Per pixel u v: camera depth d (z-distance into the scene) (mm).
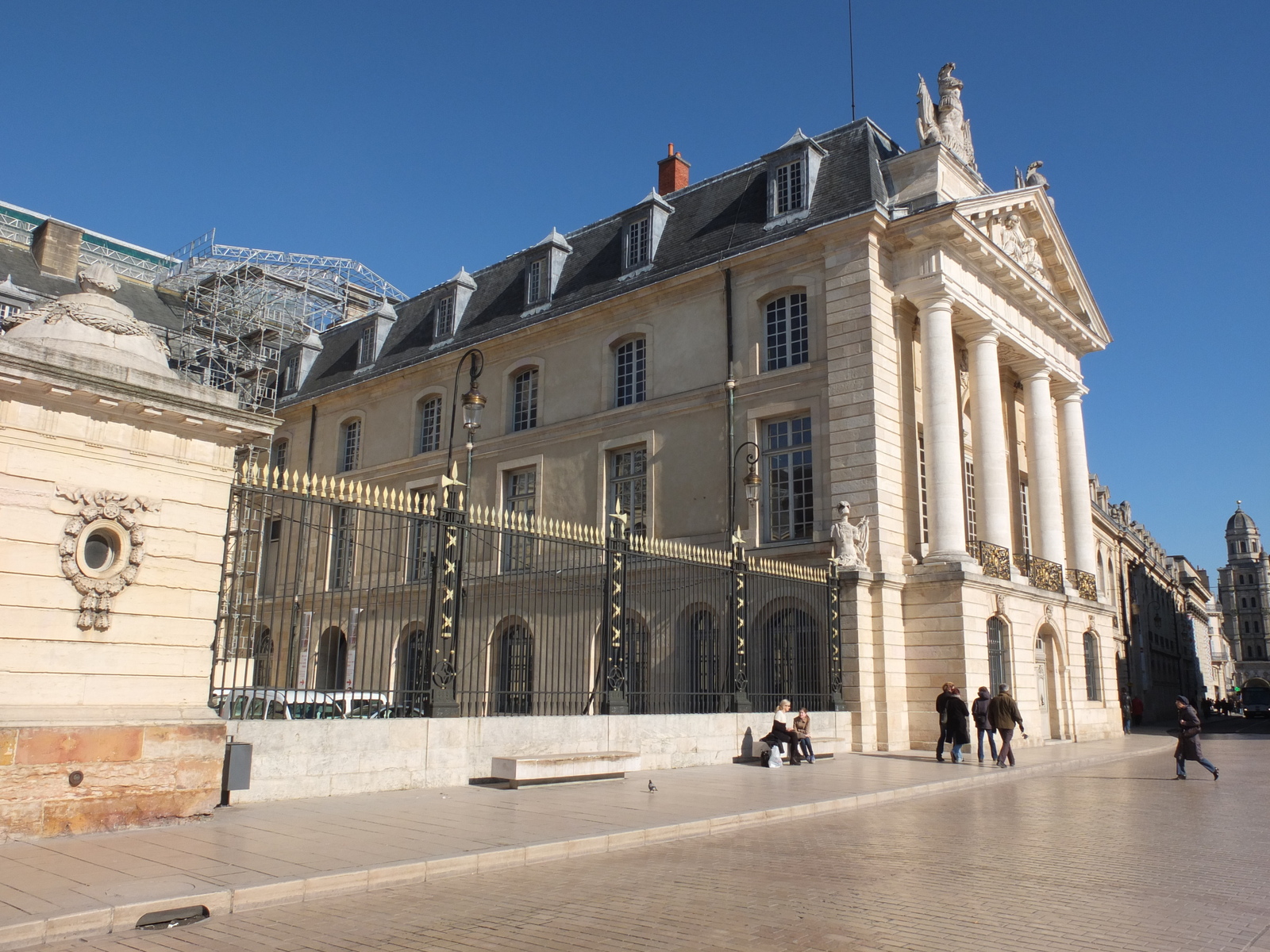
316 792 10906
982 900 6832
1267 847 9273
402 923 6137
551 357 28547
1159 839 9758
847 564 20562
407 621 13586
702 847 9094
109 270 9781
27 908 5930
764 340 24016
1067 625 25797
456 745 12406
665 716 15523
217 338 41031
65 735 8430
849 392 21797
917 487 22375
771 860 8422
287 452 37531
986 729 18266
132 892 6371
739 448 22094
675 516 24453
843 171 23875
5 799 8055
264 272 41625
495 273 32844
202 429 9750
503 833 8922
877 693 20266
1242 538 140500
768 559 22250
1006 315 25578
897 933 5910
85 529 8844
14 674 8328
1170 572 68688
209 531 9758
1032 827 10586
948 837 9828
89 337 9234
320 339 40000
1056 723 24953
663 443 25125
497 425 29672
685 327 25375
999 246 24938
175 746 9117
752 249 23812
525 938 5785
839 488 21594
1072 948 5613
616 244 28578
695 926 6066
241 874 6945
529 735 13359
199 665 9555
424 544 24125
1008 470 27781
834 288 22516
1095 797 13602
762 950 5543
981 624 21031
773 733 16422
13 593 8367
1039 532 26203
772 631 19906
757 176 25828
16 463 8500
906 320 23141
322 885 6883
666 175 31891
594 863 8203
